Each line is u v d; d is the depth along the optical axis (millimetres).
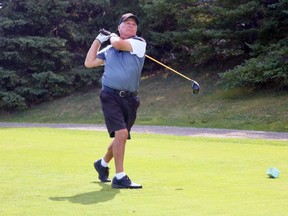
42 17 30812
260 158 8695
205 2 27828
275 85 24141
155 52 30047
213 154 9398
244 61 26078
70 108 29000
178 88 27656
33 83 30688
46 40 30125
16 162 7965
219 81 26016
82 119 26953
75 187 5707
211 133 17969
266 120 20828
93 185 5871
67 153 9445
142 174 6711
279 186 5707
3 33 31047
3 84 30297
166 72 30391
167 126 22234
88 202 4824
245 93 24547
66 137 13938
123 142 6016
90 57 6395
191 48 29484
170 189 5539
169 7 27484
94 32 32125
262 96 23656
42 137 13922
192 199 4945
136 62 6227
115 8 31172
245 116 21812
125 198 5031
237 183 5926
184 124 22594
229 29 25438
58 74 30766
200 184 5863
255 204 4688
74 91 31609
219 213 4297
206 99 25234
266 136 16641
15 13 31109
